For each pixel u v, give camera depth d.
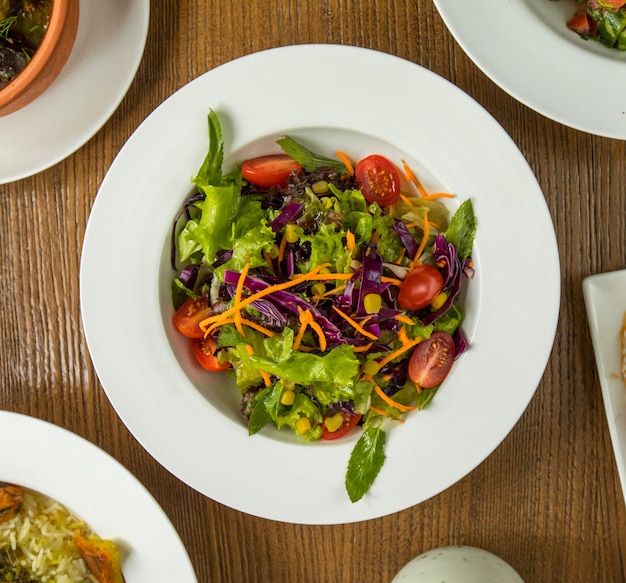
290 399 0.57
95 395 0.62
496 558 0.60
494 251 0.56
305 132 0.57
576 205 0.61
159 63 0.60
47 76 0.55
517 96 0.57
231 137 0.56
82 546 0.59
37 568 0.60
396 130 0.56
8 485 0.59
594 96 0.57
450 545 0.61
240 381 0.58
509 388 0.57
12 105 0.55
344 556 0.62
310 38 0.60
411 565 0.60
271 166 0.57
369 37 0.60
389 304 0.57
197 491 0.61
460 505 0.62
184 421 0.58
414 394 0.58
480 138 0.55
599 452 0.61
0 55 0.55
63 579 0.59
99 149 0.61
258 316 0.57
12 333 0.62
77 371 0.62
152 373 0.58
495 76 0.57
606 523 0.62
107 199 0.56
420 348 0.57
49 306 0.62
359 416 0.58
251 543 0.62
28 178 0.61
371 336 0.56
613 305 0.59
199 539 0.62
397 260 0.57
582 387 0.61
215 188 0.55
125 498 0.58
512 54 0.57
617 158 0.60
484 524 0.62
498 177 0.56
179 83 0.60
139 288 0.57
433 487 0.57
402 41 0.60
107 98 0.58
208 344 0.59
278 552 0.62
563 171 0.61
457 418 0.57
